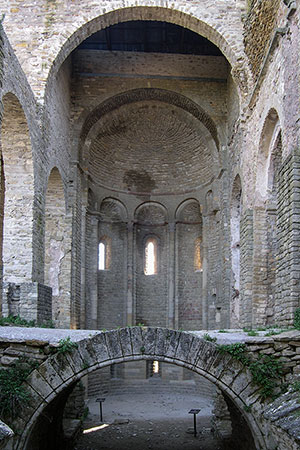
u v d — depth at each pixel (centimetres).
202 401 1934
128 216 2289
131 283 2247
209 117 1986
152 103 2066
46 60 1485
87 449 1205
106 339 779
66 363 761
